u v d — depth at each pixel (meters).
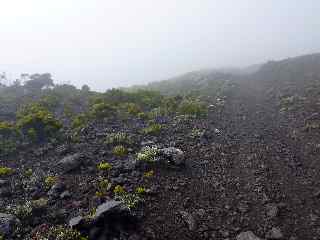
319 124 18.02
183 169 13.83
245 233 9.94
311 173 13.08
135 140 17.30
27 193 12.44
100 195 11.62
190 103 25.06
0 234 9.50
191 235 10.00
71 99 28.70
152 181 12.62
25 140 17.66
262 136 18.06
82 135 18.36
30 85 37.38
